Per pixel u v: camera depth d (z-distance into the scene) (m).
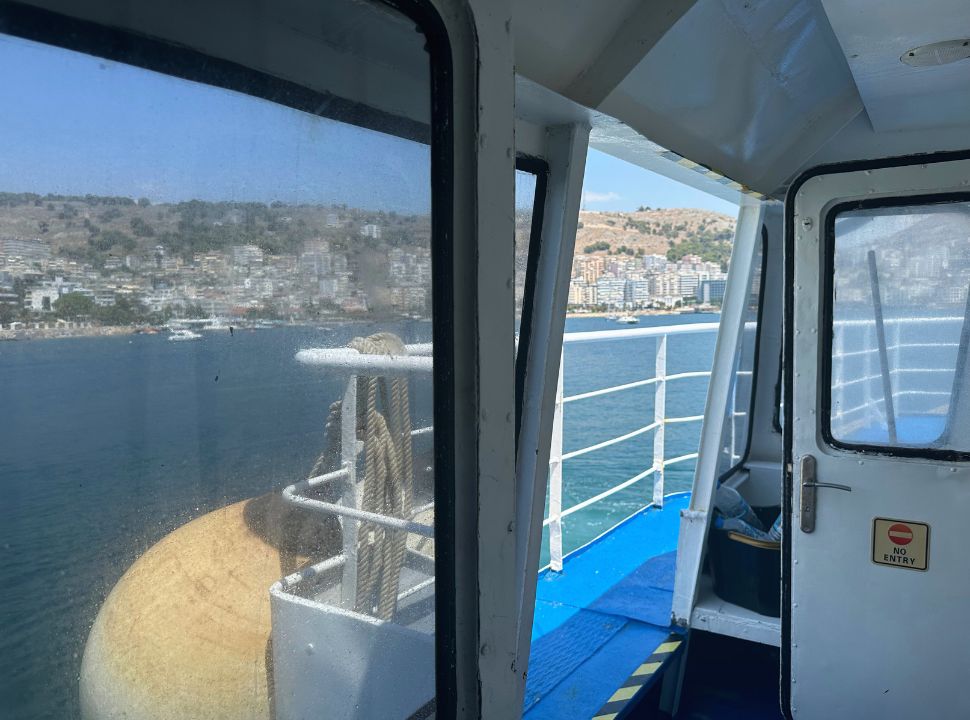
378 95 1.34
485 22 1.39
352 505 1.35
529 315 2.12
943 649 2.82
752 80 2.47
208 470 1.13
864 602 2.94
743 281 3.76
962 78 2.40
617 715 2.99
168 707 1.09
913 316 2.87
